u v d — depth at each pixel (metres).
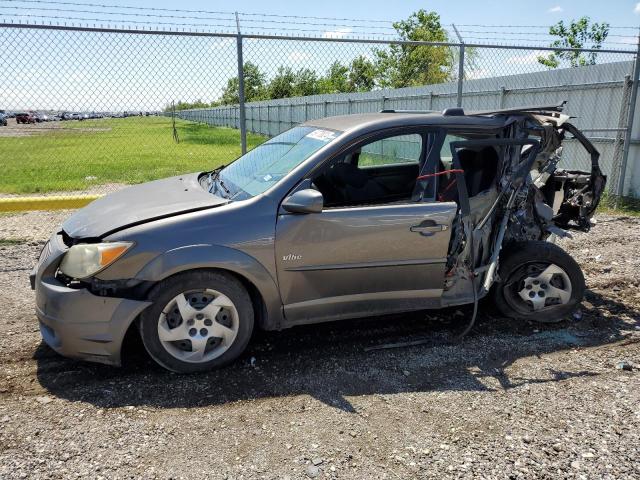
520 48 8.45
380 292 3.85
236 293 3.51
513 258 4.28
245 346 3.63
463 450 2.78
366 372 3.61
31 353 3.78
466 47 8.19
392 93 16.84
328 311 3.79
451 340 4.11
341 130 3.94
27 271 5.57
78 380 3.43
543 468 2.63
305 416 3.09
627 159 10.41
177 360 3.46
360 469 2.62
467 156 4.23
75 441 2.81
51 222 7.86
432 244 3.85
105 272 3.29
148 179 12.18
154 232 3.34
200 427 2.96
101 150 20.69
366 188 3.85
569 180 4.98
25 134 25.53
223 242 3.41
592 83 11.01
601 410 3.16
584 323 4.46
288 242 3.54
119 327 3.31
